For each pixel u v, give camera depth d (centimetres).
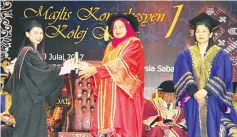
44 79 579
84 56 716
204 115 585
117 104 589
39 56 593
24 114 582
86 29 720
